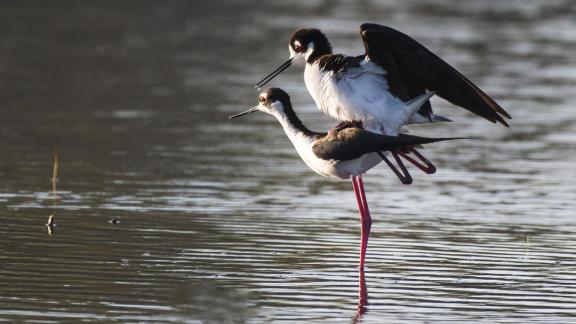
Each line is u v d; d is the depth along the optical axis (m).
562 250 12.76
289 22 32.84
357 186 12.26
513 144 19.11
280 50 28.20
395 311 10.45
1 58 25.58
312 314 10.31
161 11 34.56
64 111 20.36
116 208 14.10
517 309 10.56
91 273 11.33
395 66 12.06
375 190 15.78
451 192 15.70
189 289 10.94
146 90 22.69
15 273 11.20
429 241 13.08
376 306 10.59
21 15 32.38
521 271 11.88
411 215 14.34
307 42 12.85
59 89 22.41
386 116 12.08
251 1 37.53
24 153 17.00
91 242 12.50
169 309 10.31
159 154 17.41
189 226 13.38
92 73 24.33
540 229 13.73
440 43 29.78
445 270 11.88
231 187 15.53
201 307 10.38
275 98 12.58
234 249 12.47
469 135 19.77
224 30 31.27
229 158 17.39
